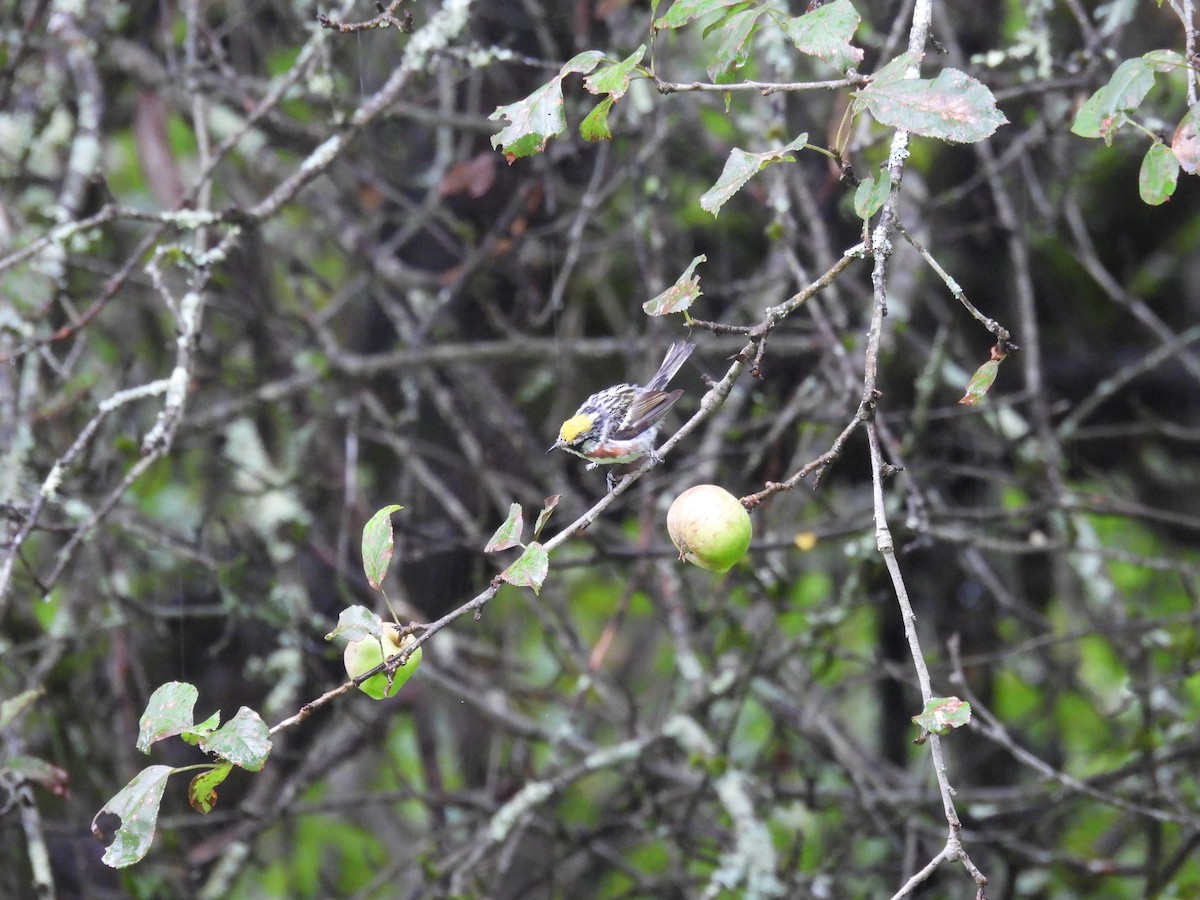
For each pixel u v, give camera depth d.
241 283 9.09
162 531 8.63
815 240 8.10
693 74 9.76
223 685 10.14
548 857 8.79
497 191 9.81
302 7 8.43
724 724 8.41
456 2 6.57
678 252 10.30
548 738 8.84
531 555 3.88
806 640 8.12
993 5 9.63
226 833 9.51
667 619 9.23
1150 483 11.86
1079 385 11.25
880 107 3.89
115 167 11.47
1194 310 11.73
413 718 9.88
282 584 9.00
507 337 9.99
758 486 10.27
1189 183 11.08
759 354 4.08
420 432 10.68
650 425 5.81
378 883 8.82
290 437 10.06
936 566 10.77
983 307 11.14
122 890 8.97
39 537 9.12
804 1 8.66
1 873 8.88
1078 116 4.17
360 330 11.22
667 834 8.01
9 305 7.23
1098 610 9.78
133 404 8.97
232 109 9.66
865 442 9.23
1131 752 8.34
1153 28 9.62
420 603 9.52
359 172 9.32
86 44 8.18
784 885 7.66
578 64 4.25
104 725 9.26
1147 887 7.83
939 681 10.38
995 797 8.34
